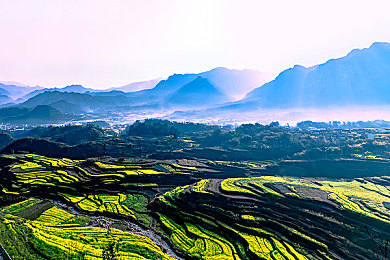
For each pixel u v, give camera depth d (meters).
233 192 124.00
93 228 101.06
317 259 81.44
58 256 74.44
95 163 179.25
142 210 121.50
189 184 157.00
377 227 90.25
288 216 103.38
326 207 104.75
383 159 171.50
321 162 183.00
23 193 135.50
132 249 84.94
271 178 148.88
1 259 65.44
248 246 88.44
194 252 88.25
